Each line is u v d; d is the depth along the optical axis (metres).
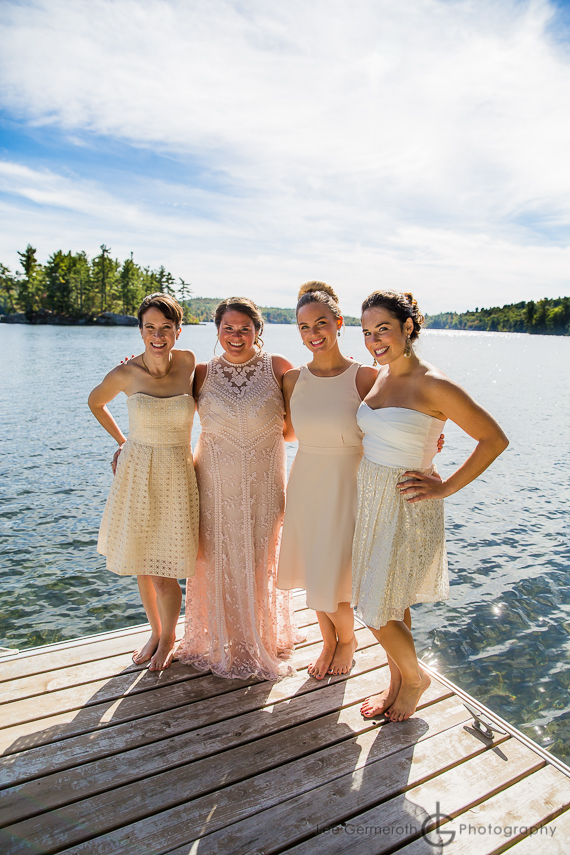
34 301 81.88
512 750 2.08
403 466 2.04
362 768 1.96
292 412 2.43
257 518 2.54
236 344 2.43
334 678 2.53
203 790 1.85
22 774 1.91
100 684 2.44
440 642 4.04
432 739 2.13
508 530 6.46
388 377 2.17
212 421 2.50
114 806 1.79
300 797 1.83
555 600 4.71
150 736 2.11
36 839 1.66
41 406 14.38
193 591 2.67
